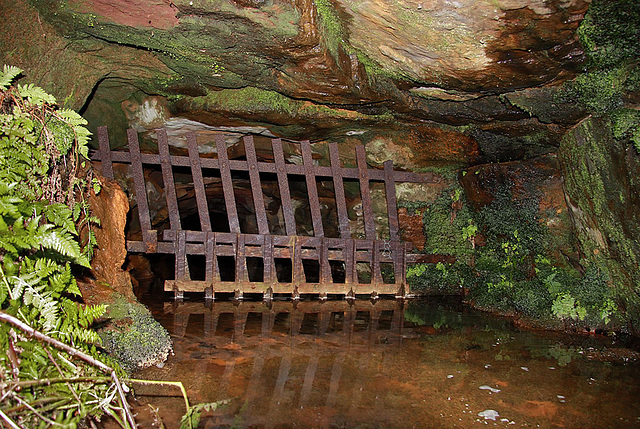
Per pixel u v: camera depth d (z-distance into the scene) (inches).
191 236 263.9
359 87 216.4
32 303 97.2
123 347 145.6
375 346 183.3
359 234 342.6
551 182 259.6
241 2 153.9
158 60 214.8
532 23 149.8
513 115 231.1
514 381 151.9
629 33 154.6
